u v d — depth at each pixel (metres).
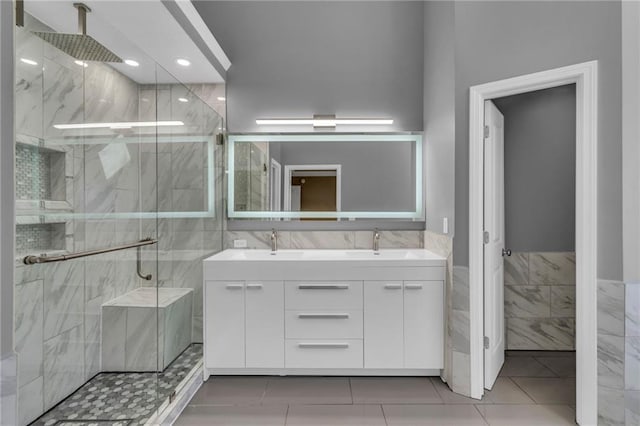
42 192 1.74
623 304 1.78
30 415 1.70
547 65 1.99
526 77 2.05
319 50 3.02
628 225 1.77
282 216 3.03
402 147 3.01
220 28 3.03
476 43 2.22
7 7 0.77
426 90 2.90
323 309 2.46
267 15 3.03
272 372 2.55
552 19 1.98
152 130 2.32
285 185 3.04
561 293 2.98
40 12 1.90
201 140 2.78
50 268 1.78
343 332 2.46
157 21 2.05
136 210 2.22
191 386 2.29
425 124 2.94
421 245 3.00
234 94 3.04
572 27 1.92
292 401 2.21
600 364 1.85
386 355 2.45
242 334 2.47
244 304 2.47
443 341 2.44
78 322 1.90
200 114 2.77
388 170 3.02
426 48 2.90
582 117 1.90
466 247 2.26
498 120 2.50
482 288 2.26
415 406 2.15
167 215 2.47
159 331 2.33
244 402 2.20
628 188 1.77
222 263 2.47
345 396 2.27
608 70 1.82
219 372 2.55
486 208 2.29
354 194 3.04
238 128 3.04
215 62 2.74
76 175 1.90
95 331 1.98
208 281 2.47
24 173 1.67
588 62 1.87
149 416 1.94
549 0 1.99
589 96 1.86
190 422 2.01
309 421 2.01
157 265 2.28
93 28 2.05
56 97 1.80
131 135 2.20
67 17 1.95
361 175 3.03
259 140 3.04
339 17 3.02
